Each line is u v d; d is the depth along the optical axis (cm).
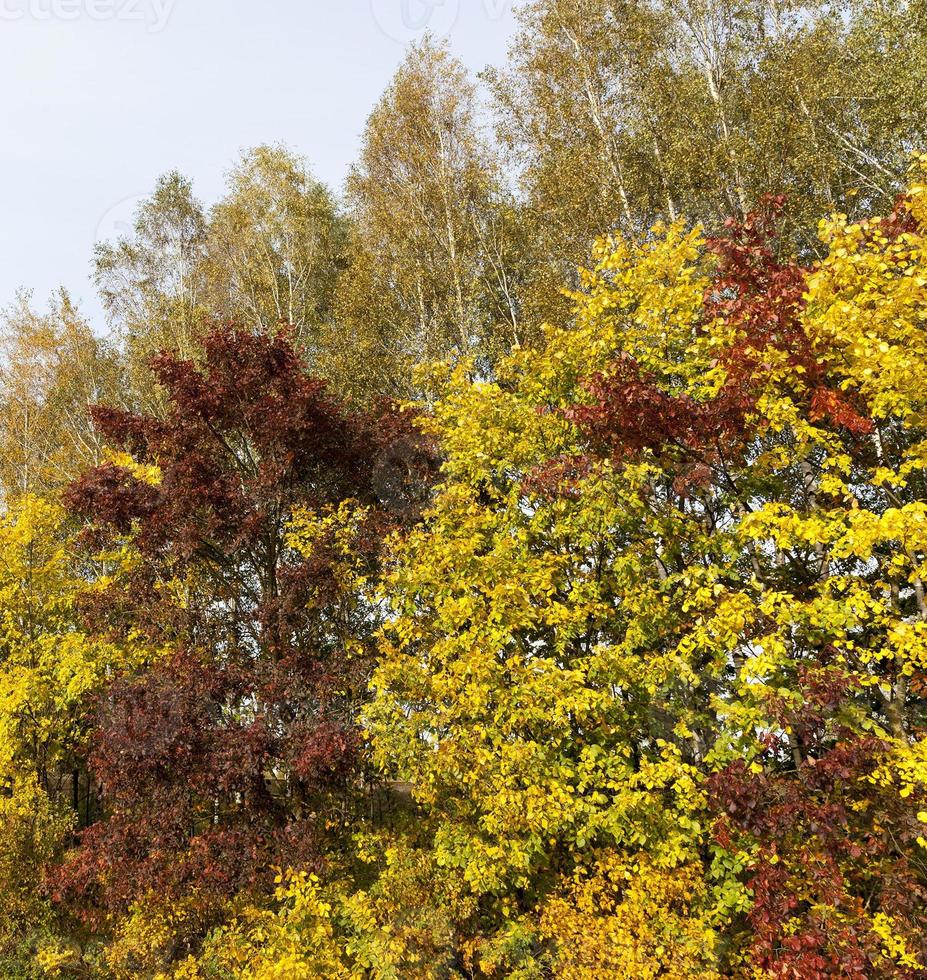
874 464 627
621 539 736
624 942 528
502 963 627
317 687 782
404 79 1697
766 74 1326
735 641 551
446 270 1692
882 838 501
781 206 580
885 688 524
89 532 945
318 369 1797
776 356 523
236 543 846
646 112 1355
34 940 809
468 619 703
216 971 678
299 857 701
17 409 1973
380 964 607
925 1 1134
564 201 1368
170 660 791
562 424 762
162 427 938
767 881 484
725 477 662
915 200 497
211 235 2102
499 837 617
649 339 730
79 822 1077
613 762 627
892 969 441
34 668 1077
